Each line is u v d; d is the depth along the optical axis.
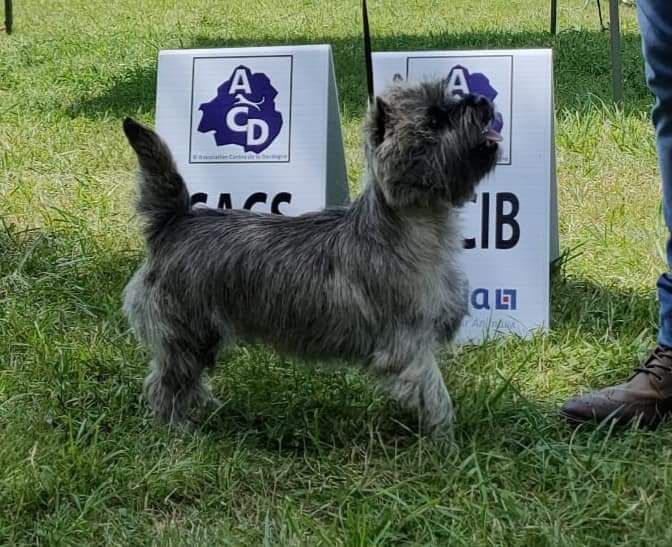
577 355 4.99
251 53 5.50
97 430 4.21
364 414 4.46
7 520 3.70
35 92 10.59
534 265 5.32
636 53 11.51
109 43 13.30
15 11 16.20
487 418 4.27
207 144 5.50
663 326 4.38
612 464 3.90
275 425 4.43
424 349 4.06
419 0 16.84
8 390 4.72
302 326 4.16
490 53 5.37
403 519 3.59
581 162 7.84
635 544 3.40
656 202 7.04
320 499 3.87
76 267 6.20
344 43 12.94
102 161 8.27
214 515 3.78
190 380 4.39
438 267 4.04
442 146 3.85
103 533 3.64
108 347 5.16
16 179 7.84
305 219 4.27
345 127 8.70
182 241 4.28
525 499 3.78
